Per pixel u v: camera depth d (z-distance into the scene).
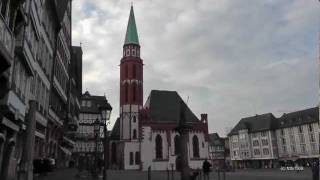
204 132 94.19
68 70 57.78
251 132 135.12
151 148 89.94
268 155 126.56
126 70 99.56
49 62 40.66
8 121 22.64
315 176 28.27
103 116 23.89
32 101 20.05
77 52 86.06
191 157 91.06
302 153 115.75
